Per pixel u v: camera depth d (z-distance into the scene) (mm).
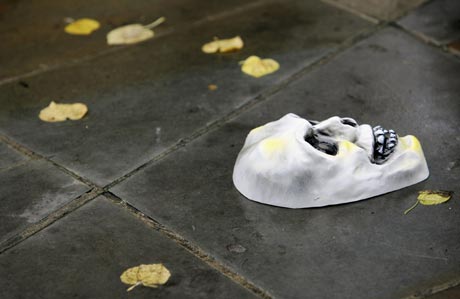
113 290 1407
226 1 2066
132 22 1996
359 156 1504
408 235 1466
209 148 1629
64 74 1831
